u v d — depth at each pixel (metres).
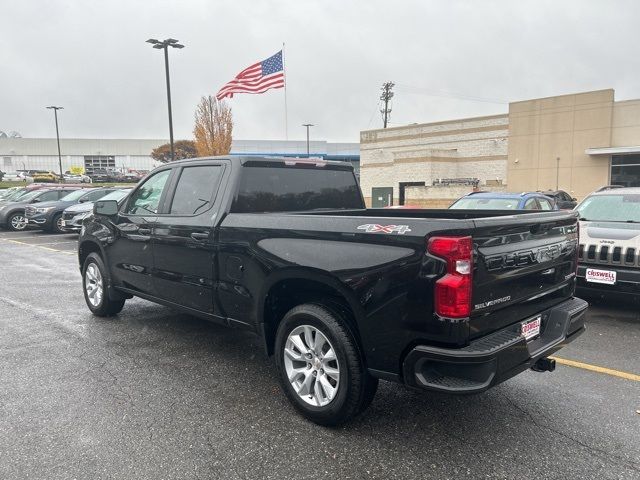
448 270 2.79
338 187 5.23
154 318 6.32
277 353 3.79
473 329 2.90
